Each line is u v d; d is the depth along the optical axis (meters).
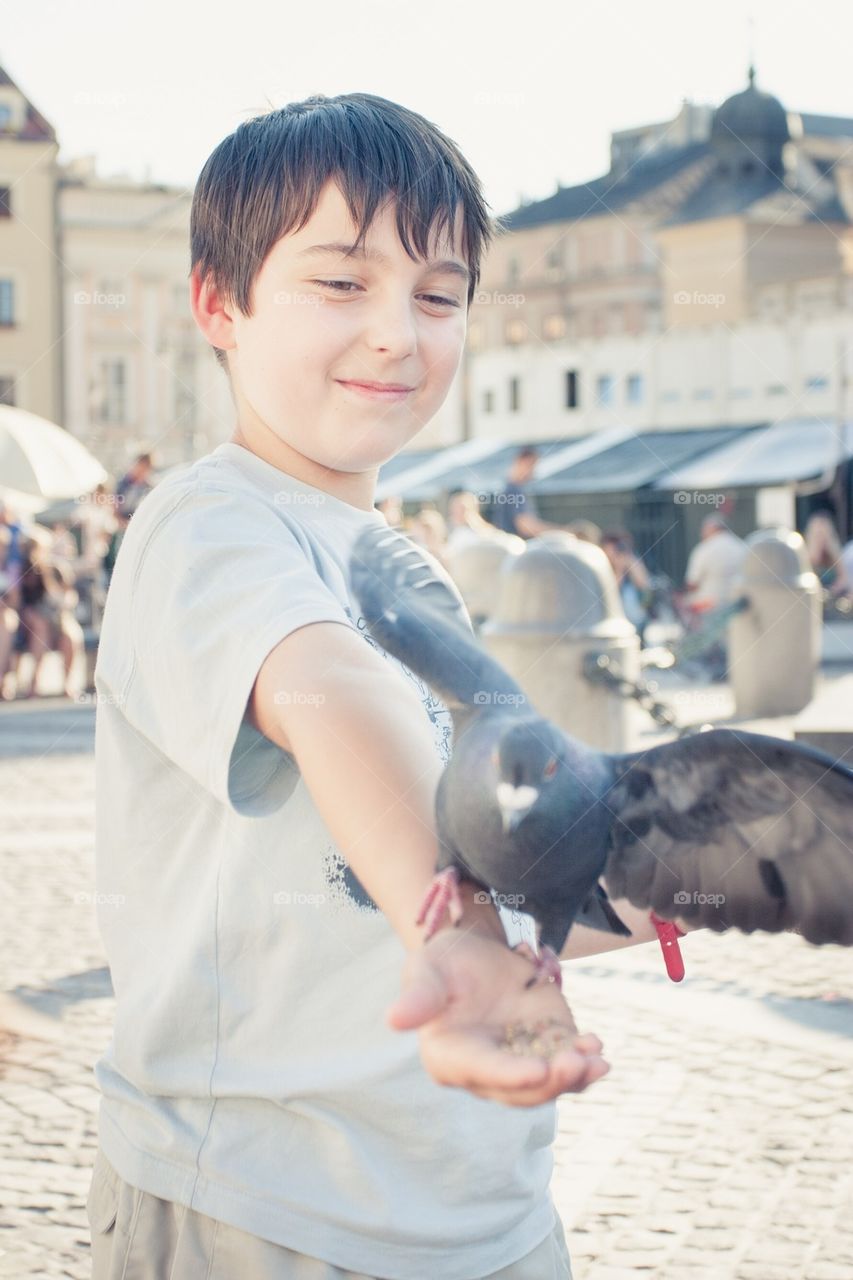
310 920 1.04
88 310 30.59
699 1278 2.79
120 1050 1.12
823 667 13.12
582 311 36.56
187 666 0.90
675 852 0.90
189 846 1.08
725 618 10.03
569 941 1.06
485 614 8.19
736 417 29.59
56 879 5.94
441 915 0.73
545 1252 1.17
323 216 1.02
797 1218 3.03
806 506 26.52
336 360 1.04
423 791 0.77
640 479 27.50
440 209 1.04
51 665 13.74
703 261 35.28
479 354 34.22
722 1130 3.47
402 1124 1.06
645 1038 4.05
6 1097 3.67
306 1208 1.05
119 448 25.80
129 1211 1.11
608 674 6.20
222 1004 1.07
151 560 0.97
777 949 4.83
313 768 0.80
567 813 0.79
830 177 37.75
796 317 29.66
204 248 1.09
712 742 0.88
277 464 1.10
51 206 32.22
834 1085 3.69
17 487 12.72
